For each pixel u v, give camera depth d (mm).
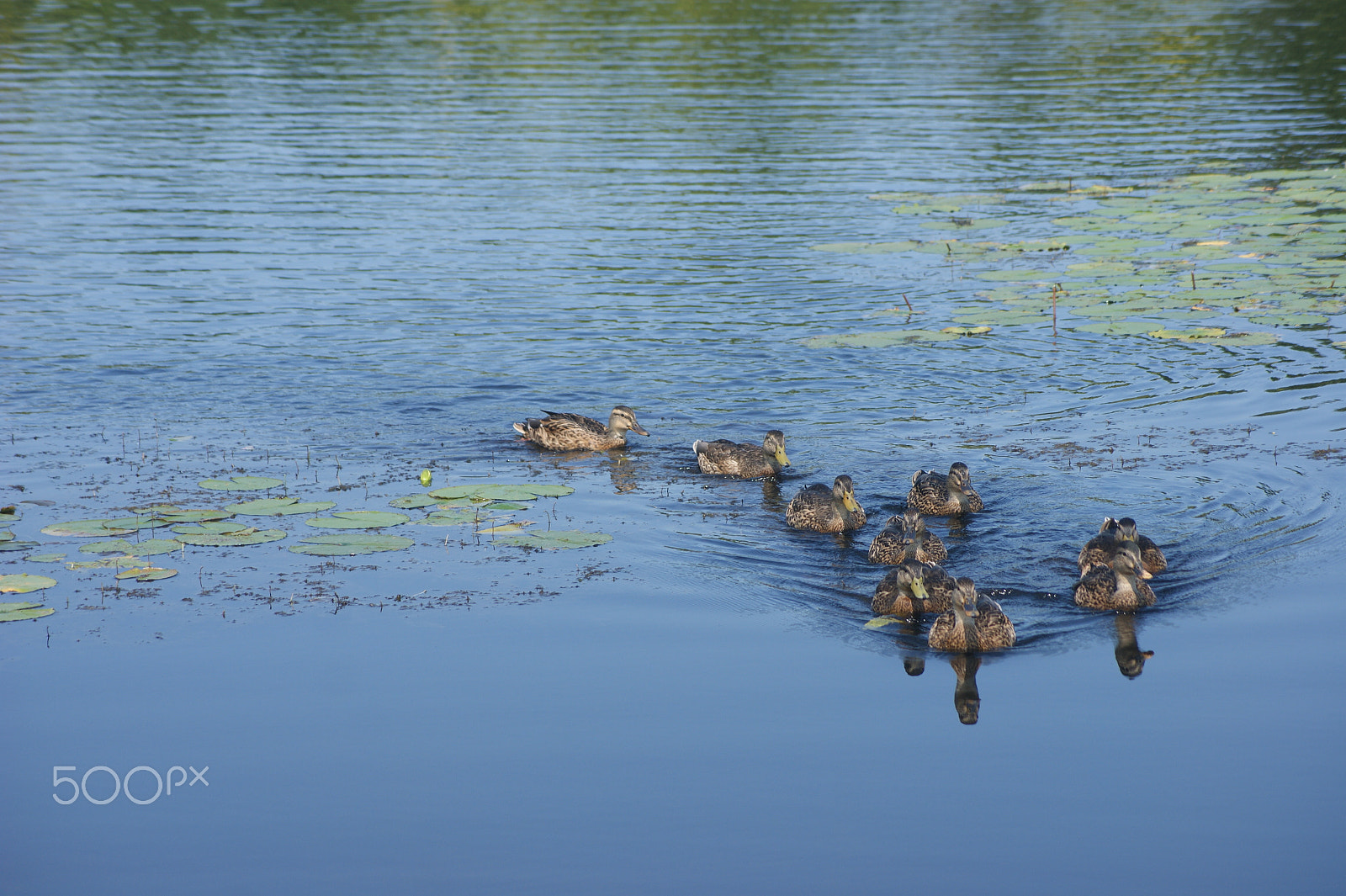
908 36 63438
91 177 40031
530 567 16453
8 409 22250
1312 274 29016
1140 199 36438
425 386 23844
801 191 38625
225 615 14945
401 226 35312
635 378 24344
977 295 28672
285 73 55250
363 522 17609
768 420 22219
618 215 36312
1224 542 16859
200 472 19484
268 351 25688
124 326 27078
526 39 63031
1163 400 22422
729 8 71562
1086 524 17703
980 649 14477
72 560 16250
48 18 67000
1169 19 67188
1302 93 50344
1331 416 21141
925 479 18422
